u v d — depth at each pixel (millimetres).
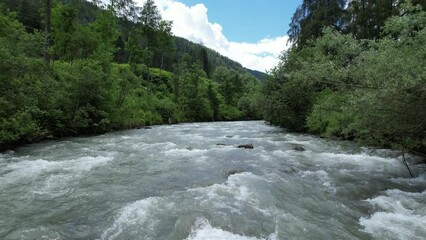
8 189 9594
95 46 37312
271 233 6617
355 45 12211
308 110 29266
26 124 17812
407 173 12484
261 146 19422
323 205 8664
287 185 10430
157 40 58969
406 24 10250
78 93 24281
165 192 9430
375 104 9547
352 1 40844
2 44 17203
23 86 17859
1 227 6875
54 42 36938
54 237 6398
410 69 8703
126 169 12500
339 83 11586
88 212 7809
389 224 7332
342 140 21703
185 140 22453
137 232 6602
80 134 25719
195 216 7266
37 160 13922
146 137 24312
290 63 29906
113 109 29406
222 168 12656
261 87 33031
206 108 58906
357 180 11422
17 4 50594
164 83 64938
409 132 10688
